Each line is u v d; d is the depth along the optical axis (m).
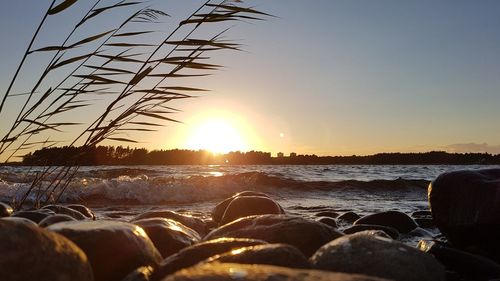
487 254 1.39
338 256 0.86
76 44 1.21
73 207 2.07
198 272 0.53
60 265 0.61
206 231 1.73
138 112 1.40
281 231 1.05
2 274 0.56
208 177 4.99
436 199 1.54
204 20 1.29
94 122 1.37
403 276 0.83
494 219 1.37
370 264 0.83
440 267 0.88
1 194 3.28
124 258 0.81
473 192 1.45
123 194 3.83
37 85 1.22
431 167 14.28
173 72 1.33
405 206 3.58
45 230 0.64
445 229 1.49
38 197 1.72
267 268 0.54
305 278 0.51
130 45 1.29
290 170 10.53
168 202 3.87
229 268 0.54
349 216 2.46
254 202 1.93
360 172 9.69
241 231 1.08
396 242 0.91
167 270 0.74
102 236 0.82
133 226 0.90
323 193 4.79
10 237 0.58
